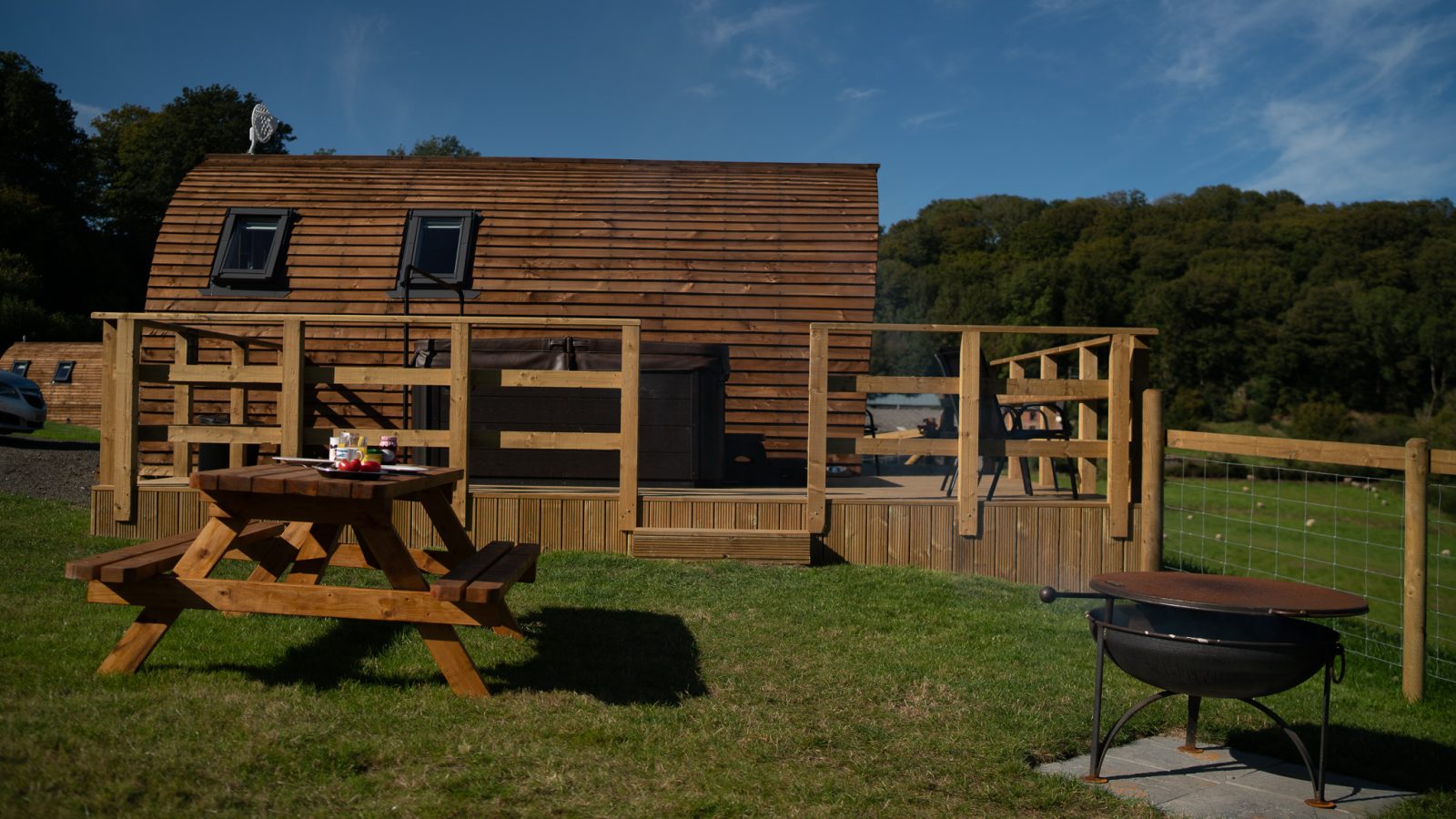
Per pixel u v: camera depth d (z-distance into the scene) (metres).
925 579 7.23
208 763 3.59
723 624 6.00
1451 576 13.09
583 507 7.73
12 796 3.24
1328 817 3.81
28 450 14.45
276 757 3.68
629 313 11.53
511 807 3.43
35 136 48.50
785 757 4.07
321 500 4.53
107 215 52.41
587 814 3.41
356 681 4.64
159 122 52.72
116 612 5.61
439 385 7.94
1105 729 4.71
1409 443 5.65
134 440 7.76
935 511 7.77
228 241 11.84
